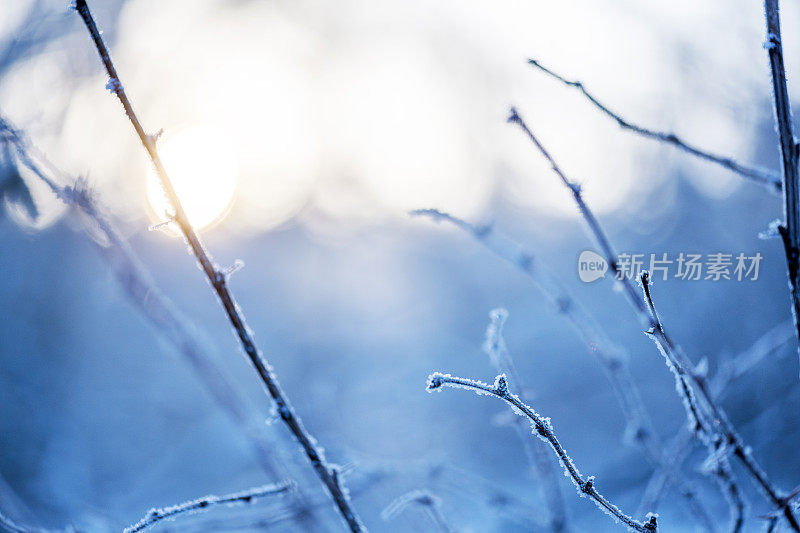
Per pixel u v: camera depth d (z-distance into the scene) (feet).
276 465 6.63
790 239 4.11
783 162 4.13
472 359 24.31
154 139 4.27
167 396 18.56
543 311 25.96
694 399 4.49
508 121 4.72
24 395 17.35
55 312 20.06
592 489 4.18
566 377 19.27
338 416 9.78
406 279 34.24
